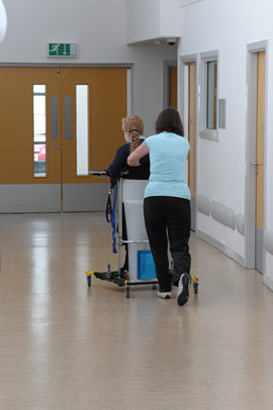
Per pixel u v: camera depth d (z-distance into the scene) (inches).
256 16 302.8
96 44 491.2
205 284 295.4
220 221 359.9
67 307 260.7
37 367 199.3
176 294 279.0
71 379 190.1
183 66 429.7
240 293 281.0
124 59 495.8
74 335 228.2
